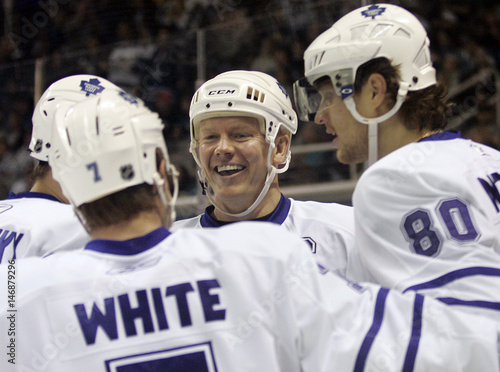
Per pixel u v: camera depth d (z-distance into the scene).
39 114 5.70
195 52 8.85
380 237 3.98
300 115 4.95
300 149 9.30
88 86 5.91
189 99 8.86
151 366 3.07
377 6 4.69
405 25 4.47
